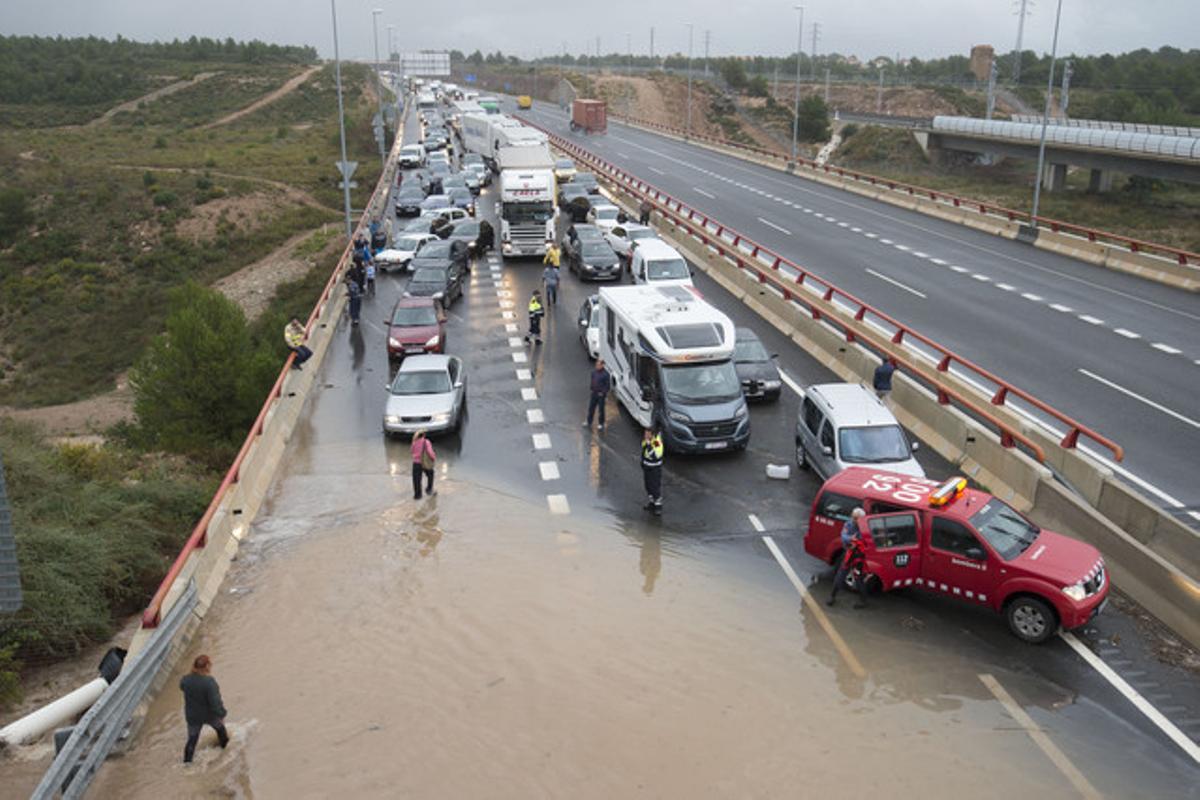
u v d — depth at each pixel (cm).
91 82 15125
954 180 8369
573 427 2262
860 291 3366
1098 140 6425
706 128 14000
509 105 14338
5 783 1115
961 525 1383
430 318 2797
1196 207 6744
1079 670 1262
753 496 1873
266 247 7006
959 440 1981
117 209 7531
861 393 1931
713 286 3522
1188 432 2041
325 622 1452
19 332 5828
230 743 1166
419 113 12462
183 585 1455
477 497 1894
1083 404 2219
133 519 1794
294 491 1947
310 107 15000
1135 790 1036
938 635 1365
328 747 1152
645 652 1341
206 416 2705
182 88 15450
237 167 9075
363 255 3656
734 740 1142
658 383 2084
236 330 2919
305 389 2541
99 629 1545
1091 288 3397
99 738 1110
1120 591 1447
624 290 2458
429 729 1181
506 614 1455
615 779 1080
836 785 1058
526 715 1204
